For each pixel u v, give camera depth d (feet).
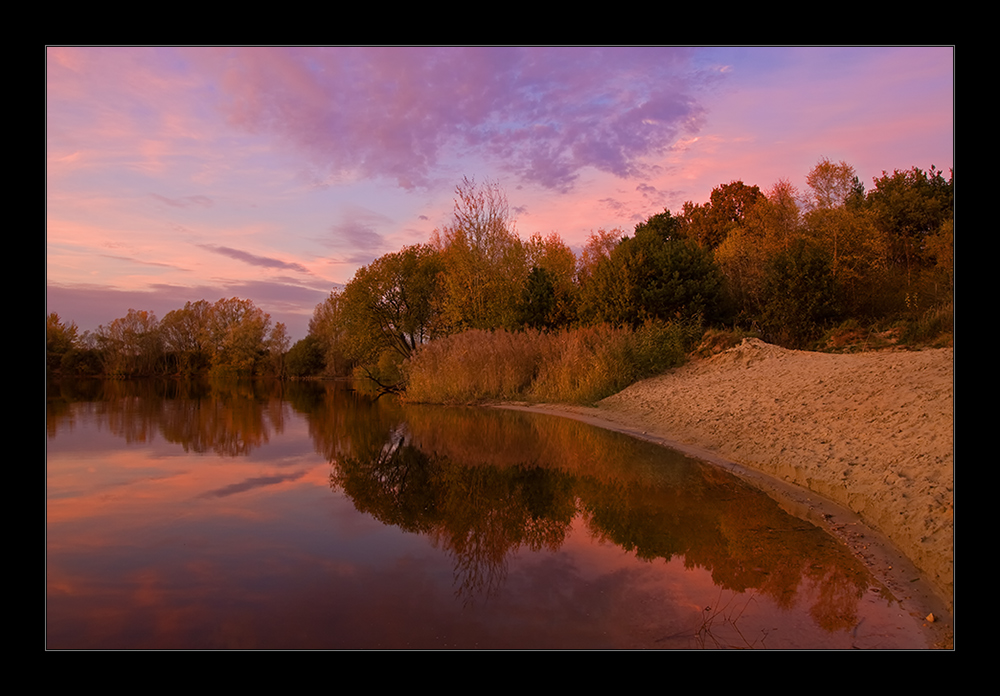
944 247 58.39
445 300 85.61
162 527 16.72
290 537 16.01
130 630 10.58
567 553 14.96
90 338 156.97
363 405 58.29
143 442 32.96
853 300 56.90
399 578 13.21
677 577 13.37
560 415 45.91
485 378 60.03
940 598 12.21
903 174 79.46
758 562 14.28
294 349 163.53
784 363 40.68
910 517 15.67
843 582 13.07
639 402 43.52
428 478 23.76
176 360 173.47
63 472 24.38
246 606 11.66
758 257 71.05
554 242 109.19
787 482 22.48
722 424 31.99
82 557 14.25
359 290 88.58
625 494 20.99
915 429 20.48
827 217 66.69
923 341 42.01
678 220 123.24
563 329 68.18
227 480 23.07
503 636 10.55
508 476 24.14
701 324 60.34
